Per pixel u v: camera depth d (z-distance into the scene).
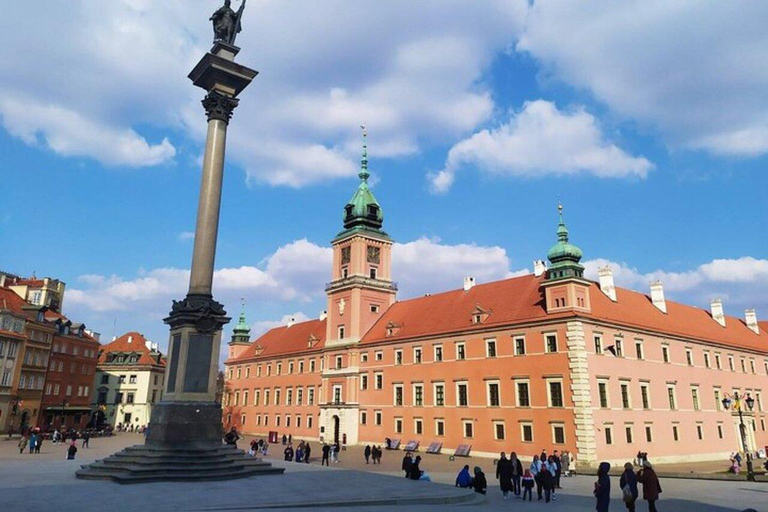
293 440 92.25
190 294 29.56
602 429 53.47
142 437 89.75
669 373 63.09
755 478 39.69
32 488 22.28
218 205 30.92
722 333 76.19
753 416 74.12
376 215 90.38
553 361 56.22
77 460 38.34
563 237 59.31
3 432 79.38
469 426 63.47
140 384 119.12
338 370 83.81
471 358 64.94
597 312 58.88
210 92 32.22
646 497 19.83
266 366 107.56
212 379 28.72
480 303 69.62
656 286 71.56
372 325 84.88
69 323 99.38
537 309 60.19
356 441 78.31
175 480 24.97
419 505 22.05
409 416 71.19
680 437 61.41
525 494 28.89
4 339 80.62
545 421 55.72
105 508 17.73
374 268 88.06
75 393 99.19
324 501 20.56
